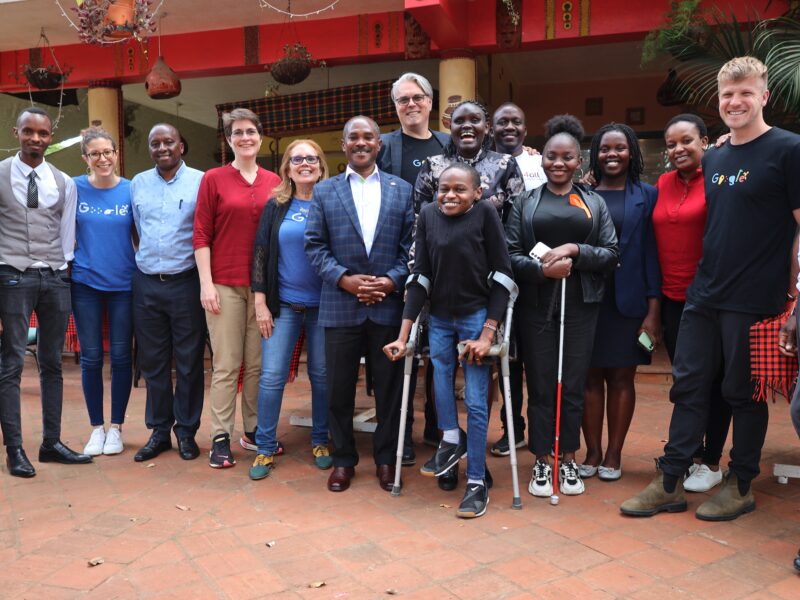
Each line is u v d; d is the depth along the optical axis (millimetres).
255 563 2596
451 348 3188
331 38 7090
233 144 3682
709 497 3252
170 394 3986
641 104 9953
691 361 3018
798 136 2723
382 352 3354
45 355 3779
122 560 2627
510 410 3104
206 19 7109
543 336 3252
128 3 5375
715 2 5832
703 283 2996
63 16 7016
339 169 11445
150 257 3760
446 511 3100
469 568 2545
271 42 7281
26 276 3584
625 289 3348
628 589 2385
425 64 8961
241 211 3656
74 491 3379
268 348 3605
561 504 3166
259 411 3627
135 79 7918
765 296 2844
